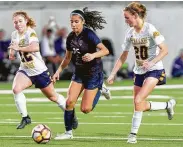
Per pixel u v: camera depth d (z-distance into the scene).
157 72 23.94
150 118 32.47
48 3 56.44
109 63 55.75
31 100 42.78
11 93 47.47
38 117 33.38
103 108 37.69
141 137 25.50
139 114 23.75
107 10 56.19
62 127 29.27
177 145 23.38
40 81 27.20
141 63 24.12
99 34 56.38
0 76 55.78
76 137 25.52
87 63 24.52
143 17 23.66
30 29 26.28
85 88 24.77
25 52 26.59
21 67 27.23
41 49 54.47
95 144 23.59
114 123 30.56
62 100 27.86
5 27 56.16
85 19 24.62
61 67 25.59
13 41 26.36
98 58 24.69
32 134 23.66
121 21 56.25
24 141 24.41
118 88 50.25
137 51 24.09
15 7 56.19
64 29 54.44
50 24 54.75
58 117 33.38
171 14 56.88
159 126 29.20
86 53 24.42
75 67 24.80
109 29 56.34
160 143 23.84
